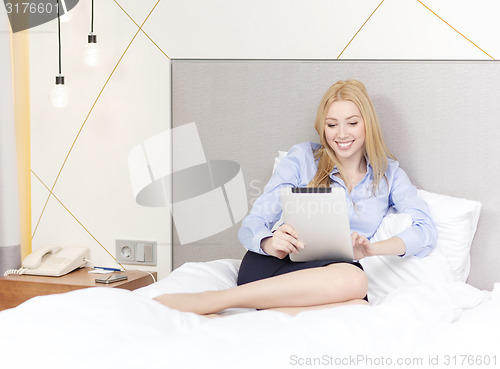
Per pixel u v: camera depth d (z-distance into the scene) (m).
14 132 2.52
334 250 1.72
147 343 1.10
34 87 2.64
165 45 2.48
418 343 1.20
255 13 2.39
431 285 1.65
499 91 2.16
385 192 2.08
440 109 2.22
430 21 2.23
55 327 1.15
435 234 2.01
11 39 2.64
